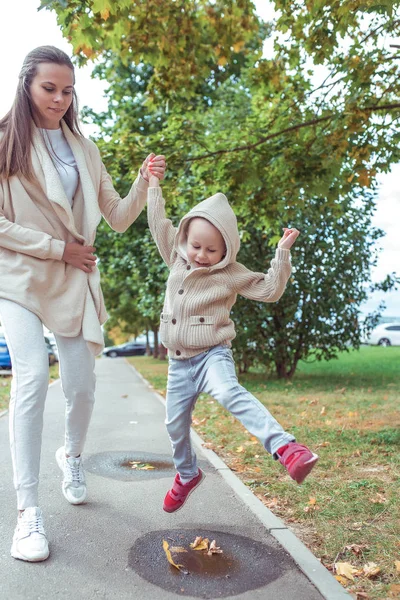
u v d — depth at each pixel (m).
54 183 3.05
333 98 7.51
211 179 8.27
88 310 3.19
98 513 3.49
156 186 3.26
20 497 2.85
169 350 2.94
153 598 2.42
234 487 4.12
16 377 2.93
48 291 3.11
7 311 3.01
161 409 9.00
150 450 5.60
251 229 12.16
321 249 12.70
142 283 15.89
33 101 3.05
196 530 3.25
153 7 7.48
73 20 5.81
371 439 5.71
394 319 40.81
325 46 6.75
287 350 13.54
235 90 14.71
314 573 2.68
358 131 6.86
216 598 2.44
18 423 2.87
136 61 7.92
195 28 7.98
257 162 7.96
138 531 3.21
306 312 12.94
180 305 2.87
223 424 7.08
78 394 3.29
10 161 3.02
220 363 2.80
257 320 12.79
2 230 2.98
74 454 3.60
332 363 19.20
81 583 2.54
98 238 17.05
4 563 2.72
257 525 3.35
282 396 9.96
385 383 12.07
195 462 3.11
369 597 2.46
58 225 3.16
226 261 2.87
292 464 2.37
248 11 8.02
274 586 2.57
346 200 12.33
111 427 7.08
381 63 6.54
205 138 8.63
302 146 7.60
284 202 8.09
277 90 8.31
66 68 3.01
